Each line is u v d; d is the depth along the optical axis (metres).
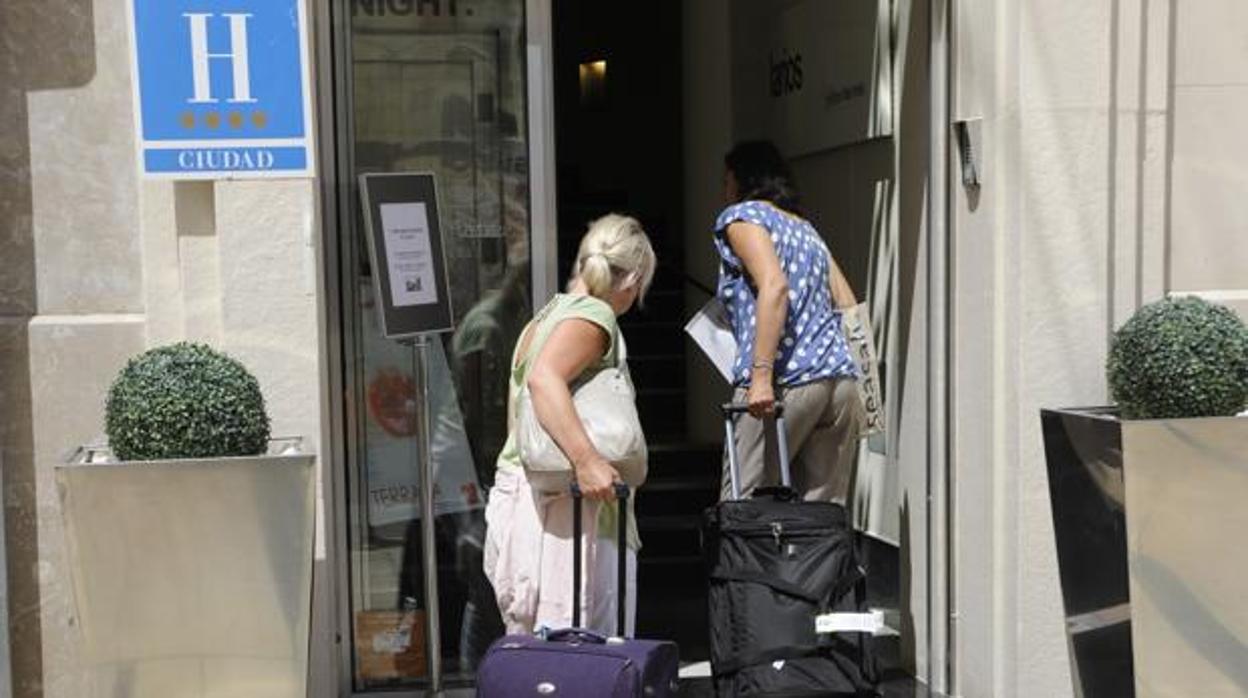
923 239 6.34
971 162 5.88
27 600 5.54
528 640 4.49
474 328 6.11
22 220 5.50
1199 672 4.90
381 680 6.05
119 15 5.51
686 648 6.98
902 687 6.29
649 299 10.64
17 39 5.46
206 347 4.93
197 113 5.30
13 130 5.48
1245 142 5.80
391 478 6.06
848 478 6.21
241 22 5.29
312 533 4.73
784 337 5.94
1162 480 4.82
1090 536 5.06
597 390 4.84
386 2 6.01
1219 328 4.90
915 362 6.45
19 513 5.51
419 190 5.40
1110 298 5.68
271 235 5.40
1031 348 5.65
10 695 5.50
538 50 6.05
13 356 5.48
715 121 9.30
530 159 6.09
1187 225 5.81
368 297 6.01
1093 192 5.66
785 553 5.21
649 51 11.86
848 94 7.29
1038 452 5.67
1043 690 5.71
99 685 4.68
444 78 6.05
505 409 6.14
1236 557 4.86
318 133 5.77
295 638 4.73
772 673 5.06
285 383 5.45
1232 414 4.89
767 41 8.77
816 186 7.98
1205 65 5.77
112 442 4.77
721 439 9.29
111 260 5.53
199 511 4.66
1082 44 5.62
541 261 6.11
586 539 4.90
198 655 4.71
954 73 6.05
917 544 6.43
